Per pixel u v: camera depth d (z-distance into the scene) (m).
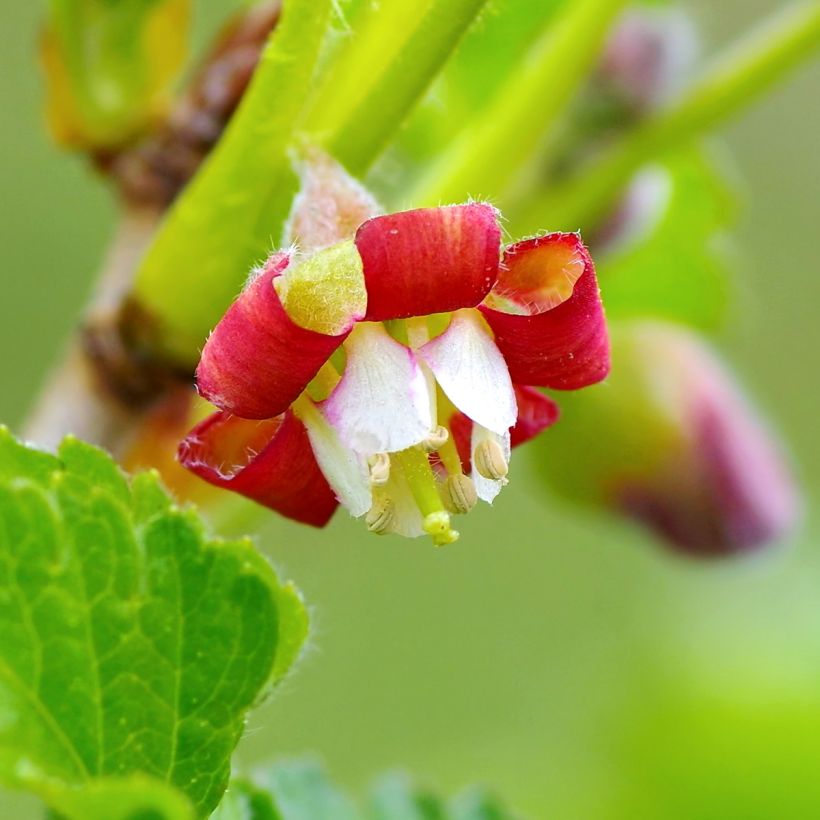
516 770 0.14
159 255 0.10
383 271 0.09
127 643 0.09
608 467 0.13
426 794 0.11
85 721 0.09
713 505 0.13
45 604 0.09
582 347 0.09
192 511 0.09
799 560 0.14
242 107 0.10
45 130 0.11
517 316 0.09
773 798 0.13
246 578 0.09
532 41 0.12
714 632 0.14
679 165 0.13
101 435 0.11
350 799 0.11
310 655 0.10
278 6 0.11
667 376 0.13
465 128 0.12
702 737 0.14
